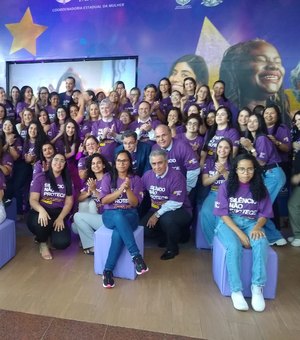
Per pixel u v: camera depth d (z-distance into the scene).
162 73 4.51
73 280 2.22
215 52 4.32
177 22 4.38
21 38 4.94
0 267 2.38
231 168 2.22
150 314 1.83
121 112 3.83
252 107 4.29
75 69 4.80
